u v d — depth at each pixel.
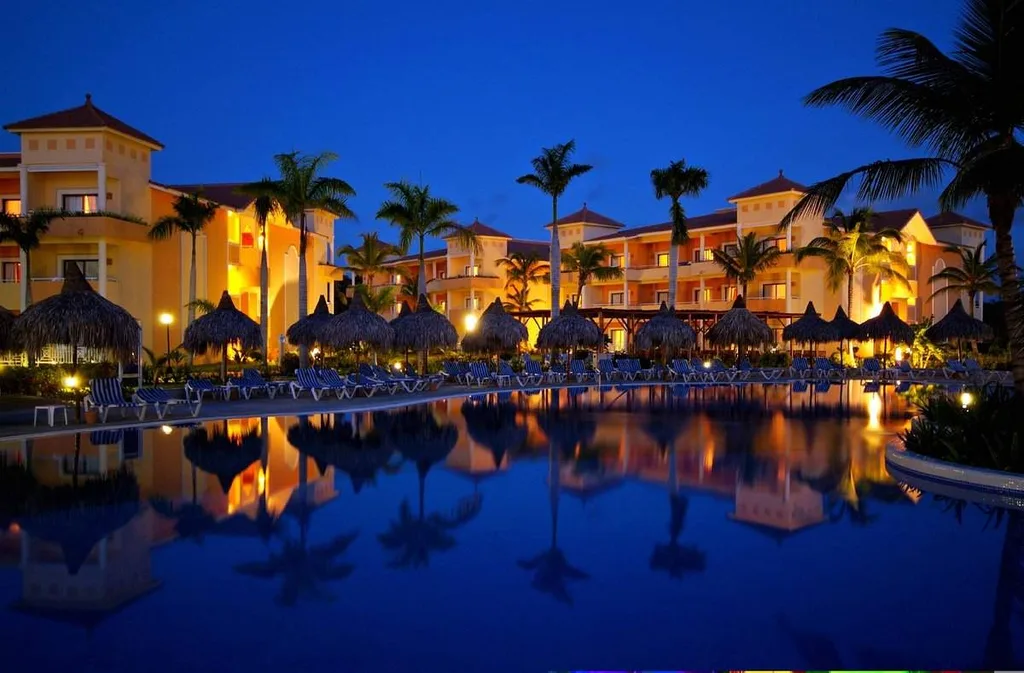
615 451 11.10
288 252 35.78
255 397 19.81
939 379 29.41
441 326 23.45
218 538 6.32
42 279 25.62
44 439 12.29
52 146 25.34
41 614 4.59
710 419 15.45
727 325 28.83
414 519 6.98
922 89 9.98
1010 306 9.90
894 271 35.41
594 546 6.10
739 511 7.32
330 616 4.59
